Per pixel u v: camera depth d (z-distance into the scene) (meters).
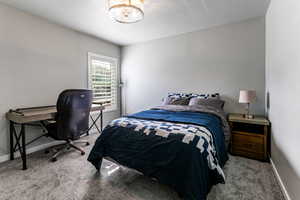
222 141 2.02
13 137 2.32
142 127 1.69
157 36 3.55
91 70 3.55
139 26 3.00
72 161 2.23
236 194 1.52
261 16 2.61
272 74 2.10
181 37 3.41
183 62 3.42
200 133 1.50
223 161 1.95
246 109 2.80
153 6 2.26
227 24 2.91
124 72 4.33
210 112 2.34
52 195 1.51
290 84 1.40
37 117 2.11
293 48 1.33
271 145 2.16
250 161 2.23
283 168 1.58
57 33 2.87
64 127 2.27
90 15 2.54
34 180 1.76
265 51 2.60
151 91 3.91
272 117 2.11
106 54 3.91
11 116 2.15
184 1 2.15
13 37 2.30
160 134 1.54
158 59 3.75
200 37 3.19
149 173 1.49
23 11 2.40
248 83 2.77
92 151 1.87
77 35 3.23
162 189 1.60
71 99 2.25
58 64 2.90
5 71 2.24
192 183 1.24
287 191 1.46
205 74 3.17
